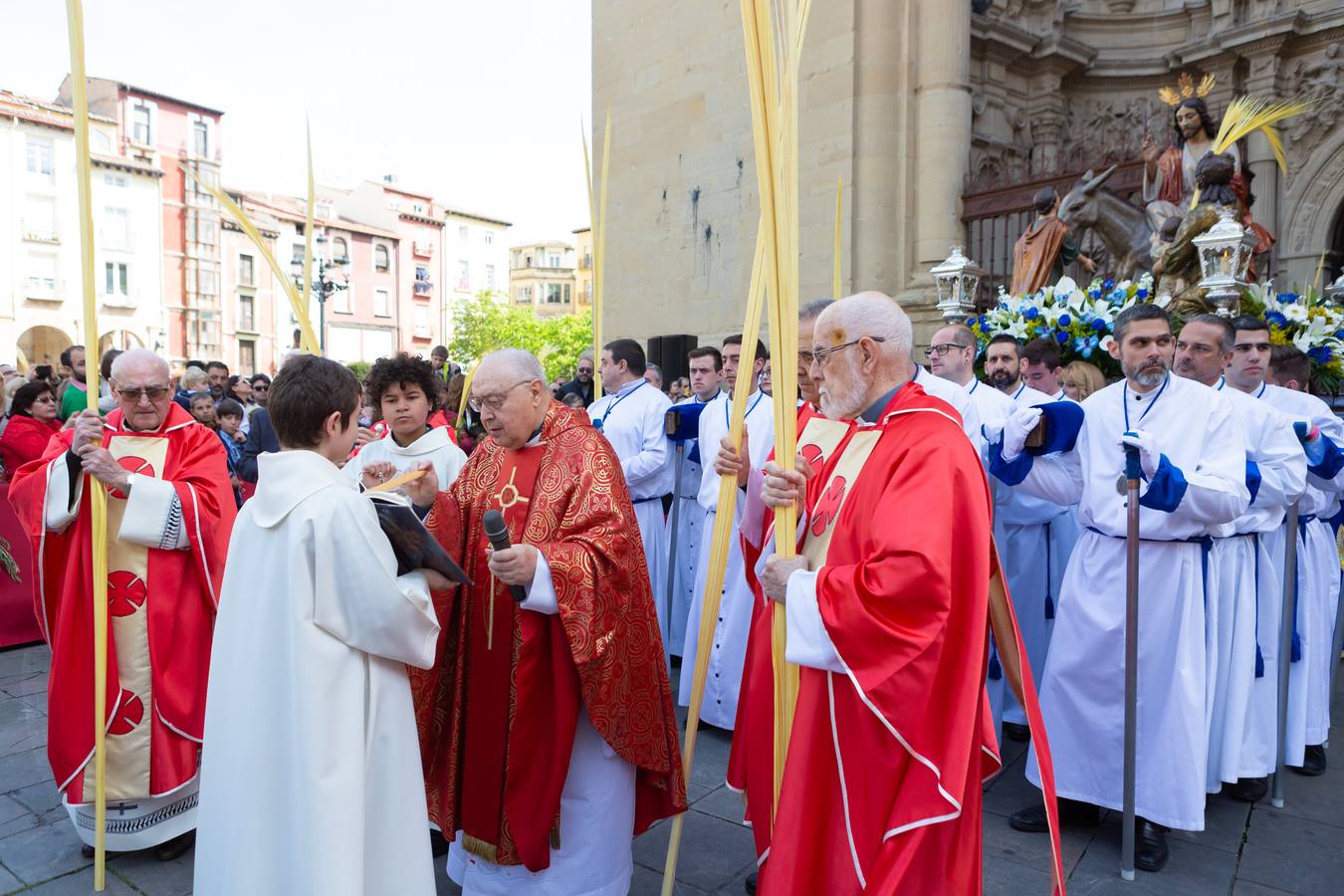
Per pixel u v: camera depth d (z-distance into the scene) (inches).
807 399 119.0
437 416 157.9
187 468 135.3
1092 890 119.2
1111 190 347.6
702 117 509.7
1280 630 151.7
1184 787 124.4
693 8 514.3
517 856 101.7
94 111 1298.0
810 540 93.3
